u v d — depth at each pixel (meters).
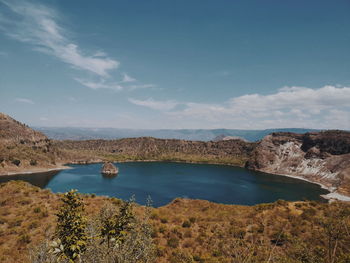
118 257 7.29
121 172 170.38
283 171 192.12
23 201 35.78
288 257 12.27
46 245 9.45
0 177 138.25
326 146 192.12
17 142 198.25
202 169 199.50
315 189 125.19
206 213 37.19
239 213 34.88
